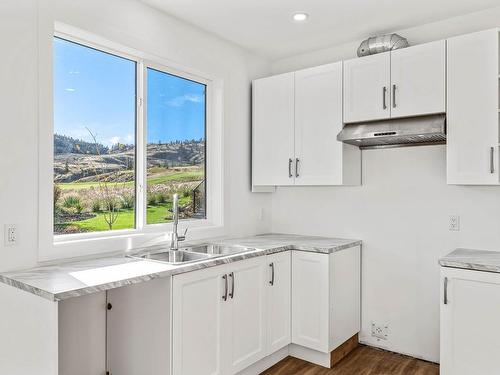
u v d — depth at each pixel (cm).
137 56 267
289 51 352
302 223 360
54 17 211
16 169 197
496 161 235
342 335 296
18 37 197
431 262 293
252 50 349
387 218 313
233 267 247
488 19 268
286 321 296
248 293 260
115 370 235
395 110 272
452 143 250
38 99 205
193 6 263
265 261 275
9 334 183
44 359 165
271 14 275
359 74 288
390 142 299
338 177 296
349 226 332
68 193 235
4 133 193
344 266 300
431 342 292
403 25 293
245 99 349
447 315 234
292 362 296
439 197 289
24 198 200
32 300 171
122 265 214
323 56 347
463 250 272
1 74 192
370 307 320
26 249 201
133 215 270
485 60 239
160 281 210
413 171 301
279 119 330
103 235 246
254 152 346
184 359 212
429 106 258
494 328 219
